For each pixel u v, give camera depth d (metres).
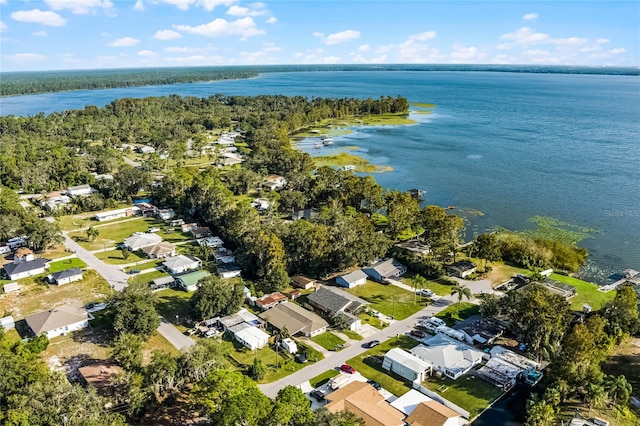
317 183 184.25
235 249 135.25
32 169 197.12
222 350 80.69
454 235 123.19
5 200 151.00
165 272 119.75
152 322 89.44
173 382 73.88
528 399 71.88
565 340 80.38
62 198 176.62
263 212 165.12
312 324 93.06
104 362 82.75
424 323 96.06
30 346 81.81
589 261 128.25
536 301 86.44
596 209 166.88
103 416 64.81
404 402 71.62
